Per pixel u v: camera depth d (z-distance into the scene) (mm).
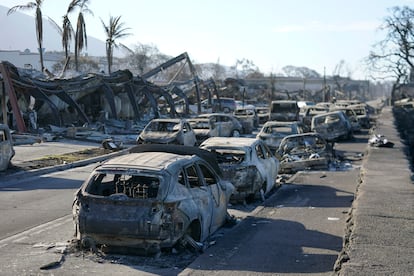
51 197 14117
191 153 10172
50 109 35000
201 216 8961
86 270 7672
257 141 14641
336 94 132750
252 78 129500
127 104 44344
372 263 6445
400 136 29234
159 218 7973
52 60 84938
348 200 13289
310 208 12242
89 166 21094
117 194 8234
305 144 20734
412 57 79812
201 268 7285
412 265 6371
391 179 13234
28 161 20609
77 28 45375
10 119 31266
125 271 7645
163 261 8062
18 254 8508
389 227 8156
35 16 42062
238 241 8984
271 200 13406
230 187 10703
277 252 8273
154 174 8297
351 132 31078
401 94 89812
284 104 37406
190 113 55844
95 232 8133
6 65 29141
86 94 38406
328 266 7520
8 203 13211
